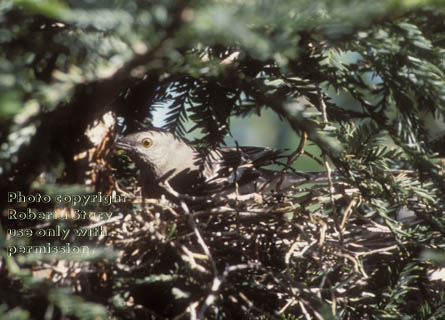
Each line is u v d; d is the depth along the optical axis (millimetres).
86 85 3111
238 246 4277
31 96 2547
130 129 5613
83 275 3480
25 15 2580
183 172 5762
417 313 3996
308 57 3605
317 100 4145
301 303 3639
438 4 2350
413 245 4258
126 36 2445
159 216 4273
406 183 4254
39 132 3260
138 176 5973
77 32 2703
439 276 4477
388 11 2477
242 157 5730
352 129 4395
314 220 4246
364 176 4090
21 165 3393
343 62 4238
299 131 3727
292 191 4715
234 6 2324
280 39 2461
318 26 2678
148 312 3703
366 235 4691
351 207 4500
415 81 3371
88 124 3814
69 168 3773
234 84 3572
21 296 2967
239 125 11625
